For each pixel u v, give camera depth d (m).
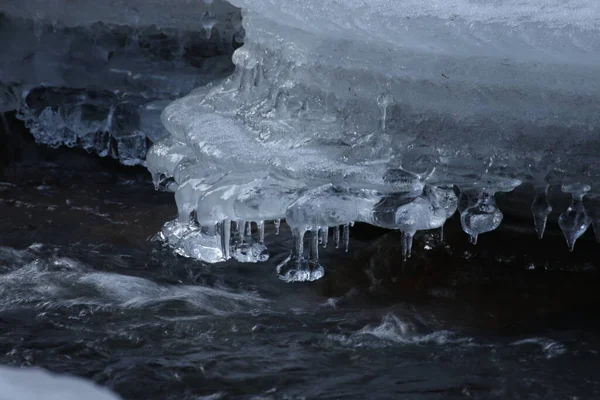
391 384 11.49
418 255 16.30
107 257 16.08
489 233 16.86
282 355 12.26
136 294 14.36
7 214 18.39
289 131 15.27
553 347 12.67
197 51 22.12
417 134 14.13
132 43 22.52
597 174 13.45
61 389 10.81
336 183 13.99
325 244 15.61
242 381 11.49
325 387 11.38
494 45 13.51
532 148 13.67
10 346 12.17
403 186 13.87
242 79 17.16
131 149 22.55
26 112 23.44
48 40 23.05
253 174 14.73
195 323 13.23
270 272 15.52
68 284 14.66
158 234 17.44
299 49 15.48
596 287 15.01
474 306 14.20
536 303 14.36
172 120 17.78
